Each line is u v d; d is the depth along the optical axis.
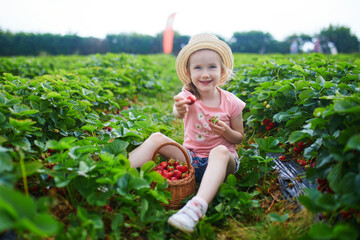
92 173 1.93
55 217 1.85
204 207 2.00
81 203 1.97
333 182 1.72
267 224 2.03
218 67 2.59
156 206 2.04
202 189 2.09
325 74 3.61
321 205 1.63
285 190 2.44
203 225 1.94
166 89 7.54
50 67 9.51
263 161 2.44
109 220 1.96
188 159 2.38
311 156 2.34
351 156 1.68
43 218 1.31
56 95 2.77
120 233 1.86
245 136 3.69
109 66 7.62
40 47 21.83
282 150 2.55
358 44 22.64
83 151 2.07
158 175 2.04
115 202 2.14
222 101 2.66
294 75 3.92
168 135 3.65
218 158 2.27
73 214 1.84
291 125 2.83
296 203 2.22
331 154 1.75
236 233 1.97
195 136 2.62
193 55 2.57
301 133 2.27
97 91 4.39
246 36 27.95
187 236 1.92
